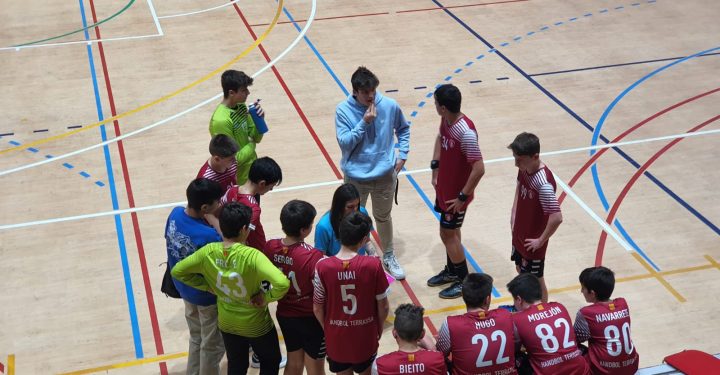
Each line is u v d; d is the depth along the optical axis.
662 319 7.46
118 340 7.23
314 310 5.58
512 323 5.30
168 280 6.21
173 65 13.05
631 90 12.20
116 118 11.39
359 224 5.36
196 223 5.81
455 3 15.84
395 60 13.17
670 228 8.88
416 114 11.44
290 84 12.33
